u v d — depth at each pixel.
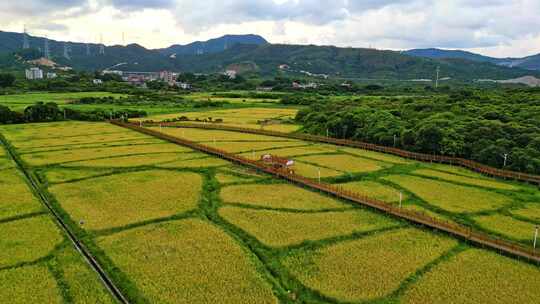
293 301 42.31
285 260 50.47
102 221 61.34
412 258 51.44
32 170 89.62
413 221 62.56
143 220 61.97
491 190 79.56
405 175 89.88
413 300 42.41
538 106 121.25
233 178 85.69
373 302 42.09
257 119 172.88
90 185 79.19
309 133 141.00
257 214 65.44
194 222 61.78
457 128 106.31
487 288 44.81
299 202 71.25
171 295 42.69
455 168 96.50
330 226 61.12
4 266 47.72
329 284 45.12
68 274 46.38
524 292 44.19
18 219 61.66
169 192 75.56
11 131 140.00
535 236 54.47
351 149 117.69
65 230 58.47
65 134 135.75
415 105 144.12
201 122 163.25
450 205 70.75
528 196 76.19
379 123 123.00
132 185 79.50
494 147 94.69
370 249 53.78
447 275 47.41
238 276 46.41
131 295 42.69
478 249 54.28
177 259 50.12
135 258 50.22
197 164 96.62
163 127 153.62
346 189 79.31
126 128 151.00
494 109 121.44
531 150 90.56
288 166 91.81
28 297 41.94
